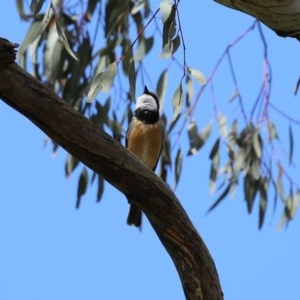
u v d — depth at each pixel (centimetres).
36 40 1119
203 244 688
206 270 687
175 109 770
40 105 626
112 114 1151
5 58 604
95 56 1130
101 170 659
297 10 676
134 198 674
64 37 853
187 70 765
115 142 652
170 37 750
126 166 656
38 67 1119
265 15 684
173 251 688
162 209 673
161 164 1166
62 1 1121
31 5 791
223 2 695
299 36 701
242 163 1167
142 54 1112
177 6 749
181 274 694
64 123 635
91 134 643
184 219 679
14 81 616
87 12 1120
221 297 697
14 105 629
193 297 693
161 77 1098
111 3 1112
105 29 1111
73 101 1121
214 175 1158
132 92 791
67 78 1126
